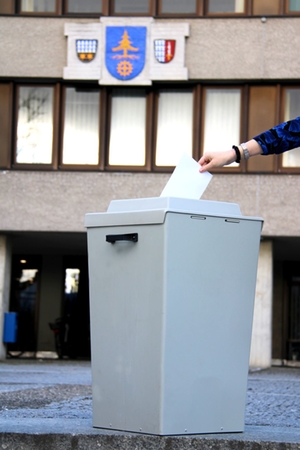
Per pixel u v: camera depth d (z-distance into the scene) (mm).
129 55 19297
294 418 6828
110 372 4379
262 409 7883
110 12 19641
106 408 4406
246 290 4375
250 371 17484
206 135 19438
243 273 4363
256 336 18938
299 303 24031
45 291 24391
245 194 18891
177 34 19188
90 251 4484
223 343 4301
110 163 19672
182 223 4145
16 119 19812
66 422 4773
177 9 19438
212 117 19438
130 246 4277
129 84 19297
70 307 24344
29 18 19609
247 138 19219
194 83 19453
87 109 19812
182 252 4148
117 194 19344
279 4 19094
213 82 19344
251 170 19031
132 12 19594
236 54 19094
